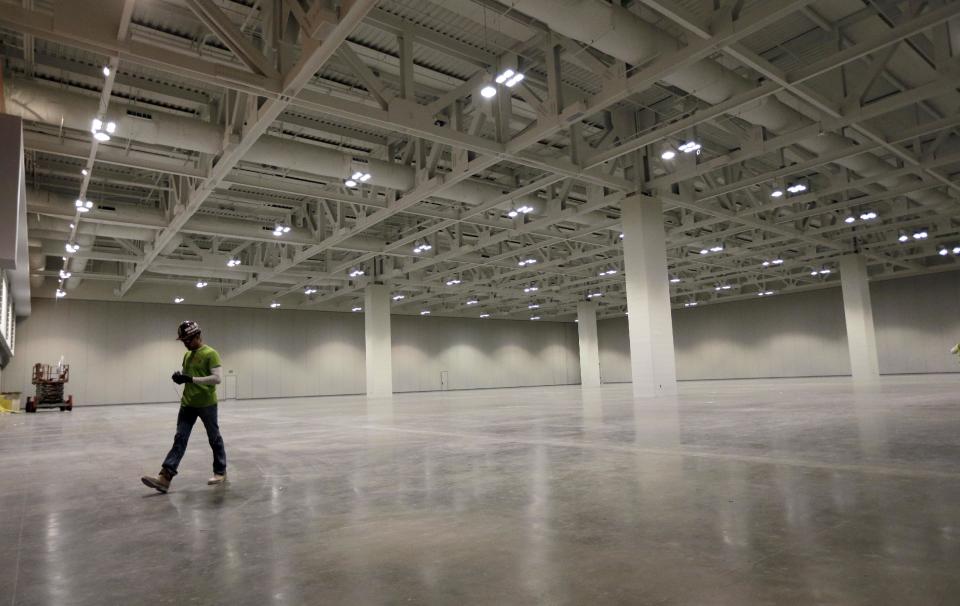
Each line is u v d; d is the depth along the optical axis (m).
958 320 45.25
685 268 44.06
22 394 40.56
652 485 6.40
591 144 23.19
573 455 8.97
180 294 46.22
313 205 30.14
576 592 3.39
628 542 4.33
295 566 4.09
